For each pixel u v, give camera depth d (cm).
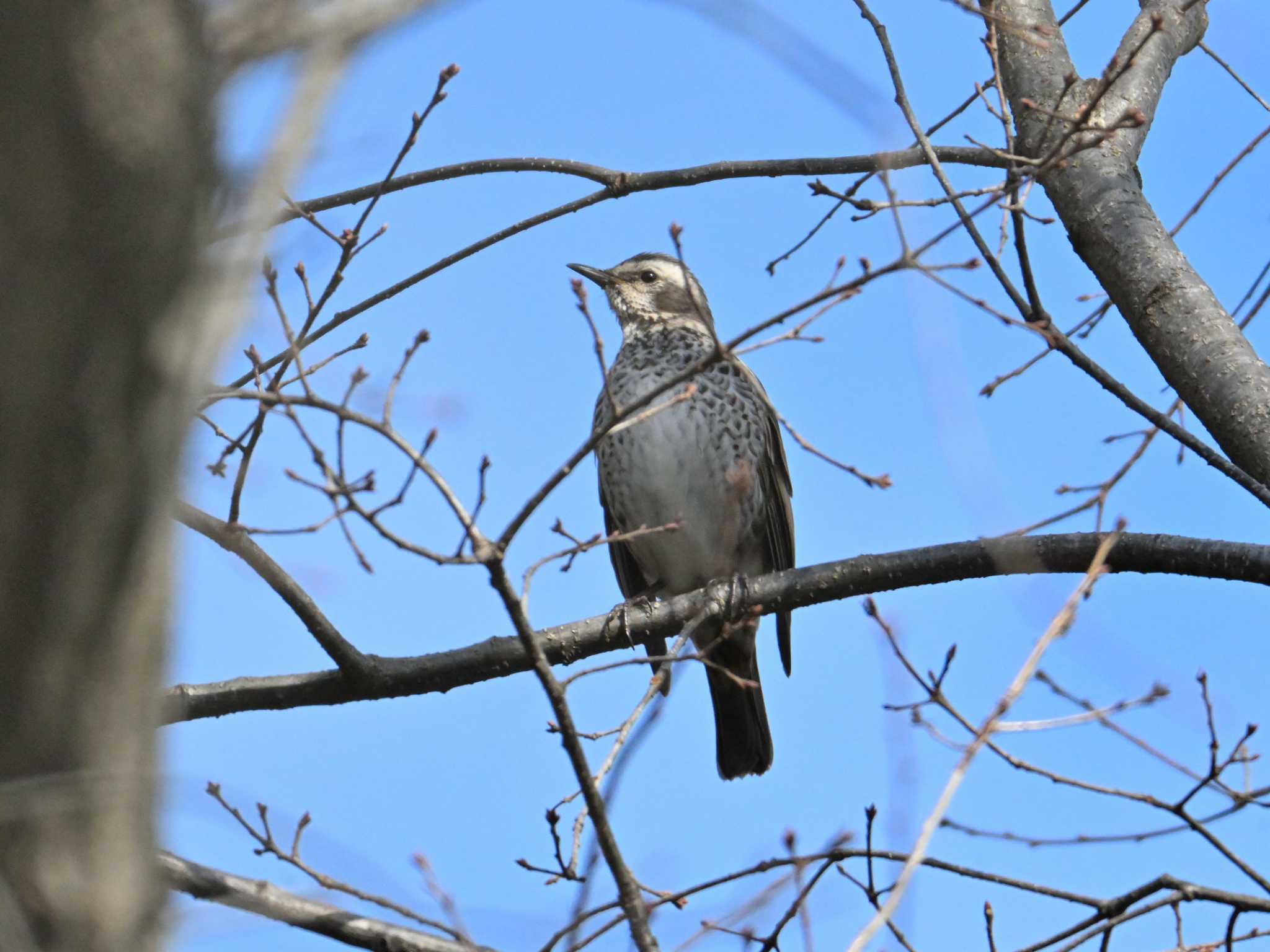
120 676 406
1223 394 1050
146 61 385
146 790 416
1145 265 1104
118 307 386
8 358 379
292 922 819
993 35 1069
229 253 397
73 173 379
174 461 400
